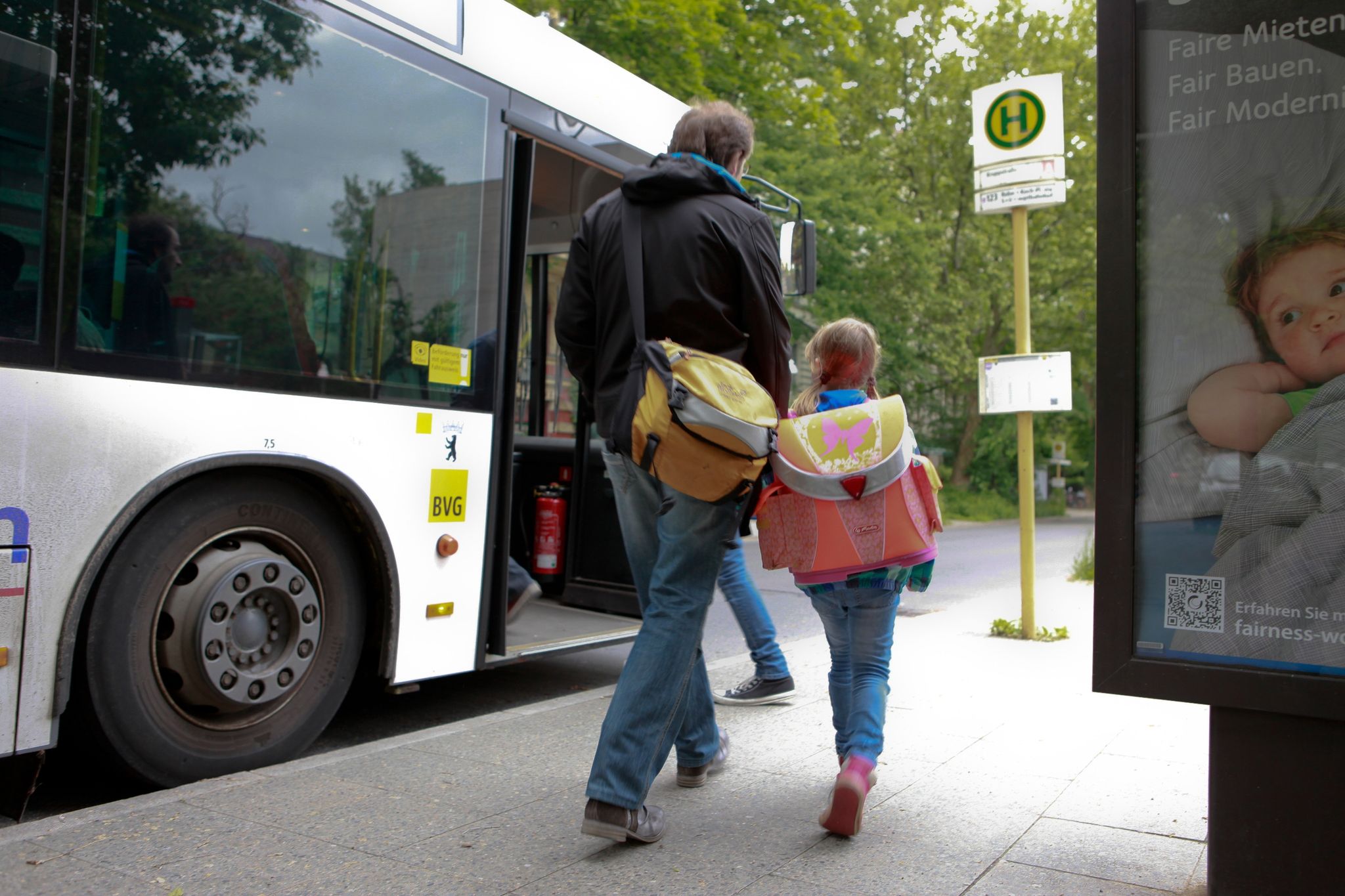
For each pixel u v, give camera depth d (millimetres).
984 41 30953
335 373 4242
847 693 3467
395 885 2660
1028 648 6348
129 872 2711
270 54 4059
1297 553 2490
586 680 6277
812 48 19266
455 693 5871
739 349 3057
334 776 3578
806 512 3217
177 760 3703
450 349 4742
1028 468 6809
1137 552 2645
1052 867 2848
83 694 3475
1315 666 2465
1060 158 6797
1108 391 2666
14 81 3309
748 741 4160
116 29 3572
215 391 3795
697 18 14023
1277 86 2555
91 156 3482
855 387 3549
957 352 30297
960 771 3742
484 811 3236
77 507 3377
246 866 2770
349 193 4324
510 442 5043
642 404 2852
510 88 5133
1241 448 2557
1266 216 2559
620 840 2859
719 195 3061
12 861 2771
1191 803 3400
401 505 4496
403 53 4582
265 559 3941
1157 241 2654
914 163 31188
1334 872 2434
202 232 3795
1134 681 2615
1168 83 2656
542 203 6914
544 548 6566
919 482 3219
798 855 2916
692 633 2959
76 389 3393
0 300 3242
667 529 2973
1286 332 2527
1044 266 32500
